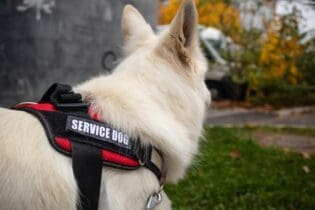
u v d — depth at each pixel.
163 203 0.74
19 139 0.61
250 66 4.24
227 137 2.50
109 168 0.65
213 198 1.54
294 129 3.05
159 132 0.69
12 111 0.66
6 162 0.59
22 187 0.58
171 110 0.74
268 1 4.07
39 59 2.07
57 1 2.10
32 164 0.60
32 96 2.07
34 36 2.04
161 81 0.74
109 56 2.38
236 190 1.61
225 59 4.28
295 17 3.02
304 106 4.27
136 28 0.86
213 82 4.36
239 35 4.23
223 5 4.22
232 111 3.93
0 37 1.95
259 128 3.08
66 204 0.61
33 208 0.58
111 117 0.68
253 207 1.48
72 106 0.68
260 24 4.23
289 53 4.13
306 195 1.58
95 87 0.73
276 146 2.49
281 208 1.47
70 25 2.17
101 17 2.30
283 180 1.76
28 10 2.01
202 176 1.75
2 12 1.95
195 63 0.79
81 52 2.23
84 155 0.63
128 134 0.68
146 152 0.68
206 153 2.03
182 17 0.74
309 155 2.24
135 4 2.43
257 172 1.86
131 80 0.74
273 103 4.30
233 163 1.99
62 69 2.16
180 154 0.72
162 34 0.83
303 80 4.31
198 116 0.79
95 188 0.63
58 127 0.64
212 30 4.30
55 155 0.62
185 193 1.58
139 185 0.67
